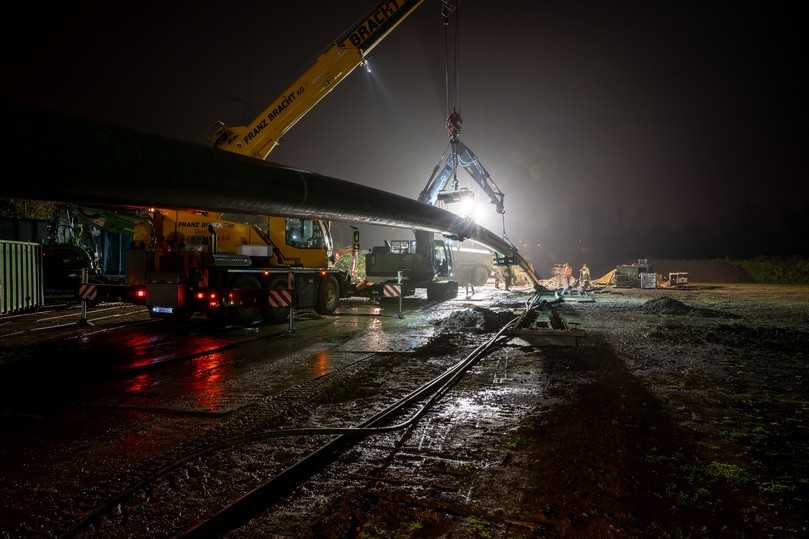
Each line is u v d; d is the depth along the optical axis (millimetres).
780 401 6160
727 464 4254
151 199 4750
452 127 17953
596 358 8750
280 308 13828
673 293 27094
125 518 3477
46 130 3766
